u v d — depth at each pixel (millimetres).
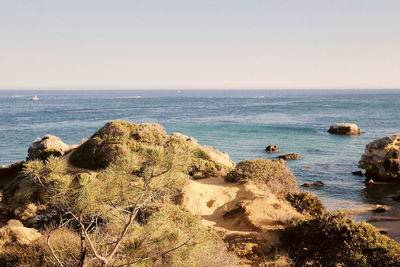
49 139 28484
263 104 194625
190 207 14961
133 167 5711
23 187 17578
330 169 38062
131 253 5723
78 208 5395
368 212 22797
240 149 52531
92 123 95438
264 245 12070
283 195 18078
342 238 11008
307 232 11781
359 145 54375
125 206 5949
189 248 5801
